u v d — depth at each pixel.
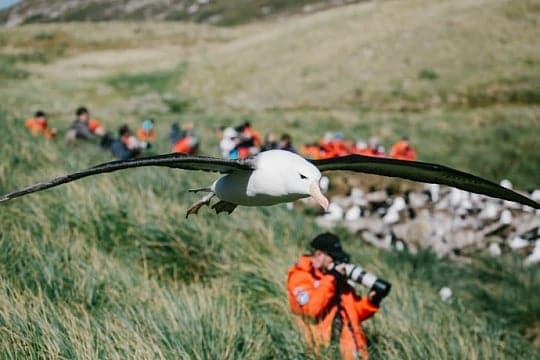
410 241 10.44
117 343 4.05
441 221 10.80
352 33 43.16
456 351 5.23
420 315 5.83
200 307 4.60
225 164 3.06
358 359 4.79
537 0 41.59
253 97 36.69
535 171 20.81
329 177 11.55
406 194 11.54
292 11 116.06
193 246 6.02
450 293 7.79
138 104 33.88
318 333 4.81
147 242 5.91
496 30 39.06
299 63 40.22
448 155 22.50
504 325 7.28
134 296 4.87
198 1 137.62
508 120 27.67
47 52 55.69
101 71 47.44
